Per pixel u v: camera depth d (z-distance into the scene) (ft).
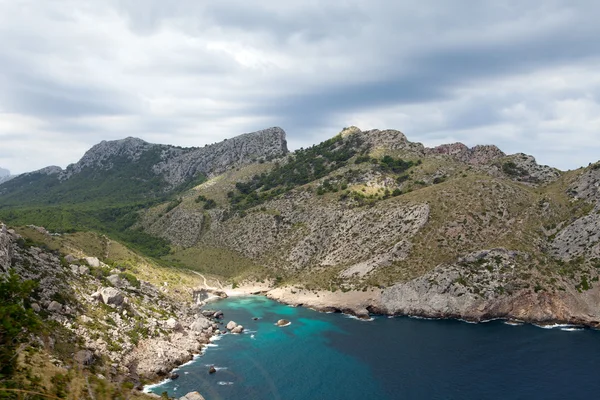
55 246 437.17
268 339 377.30
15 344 127.44
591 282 437.58
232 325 413.80
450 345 355.15
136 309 358.43
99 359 265.54
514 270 460.55
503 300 438.40
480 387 272.72
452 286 453.99
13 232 356.38
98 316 312.29
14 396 114.62
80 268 369.71
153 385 269.85
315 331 403.13
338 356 331.57
